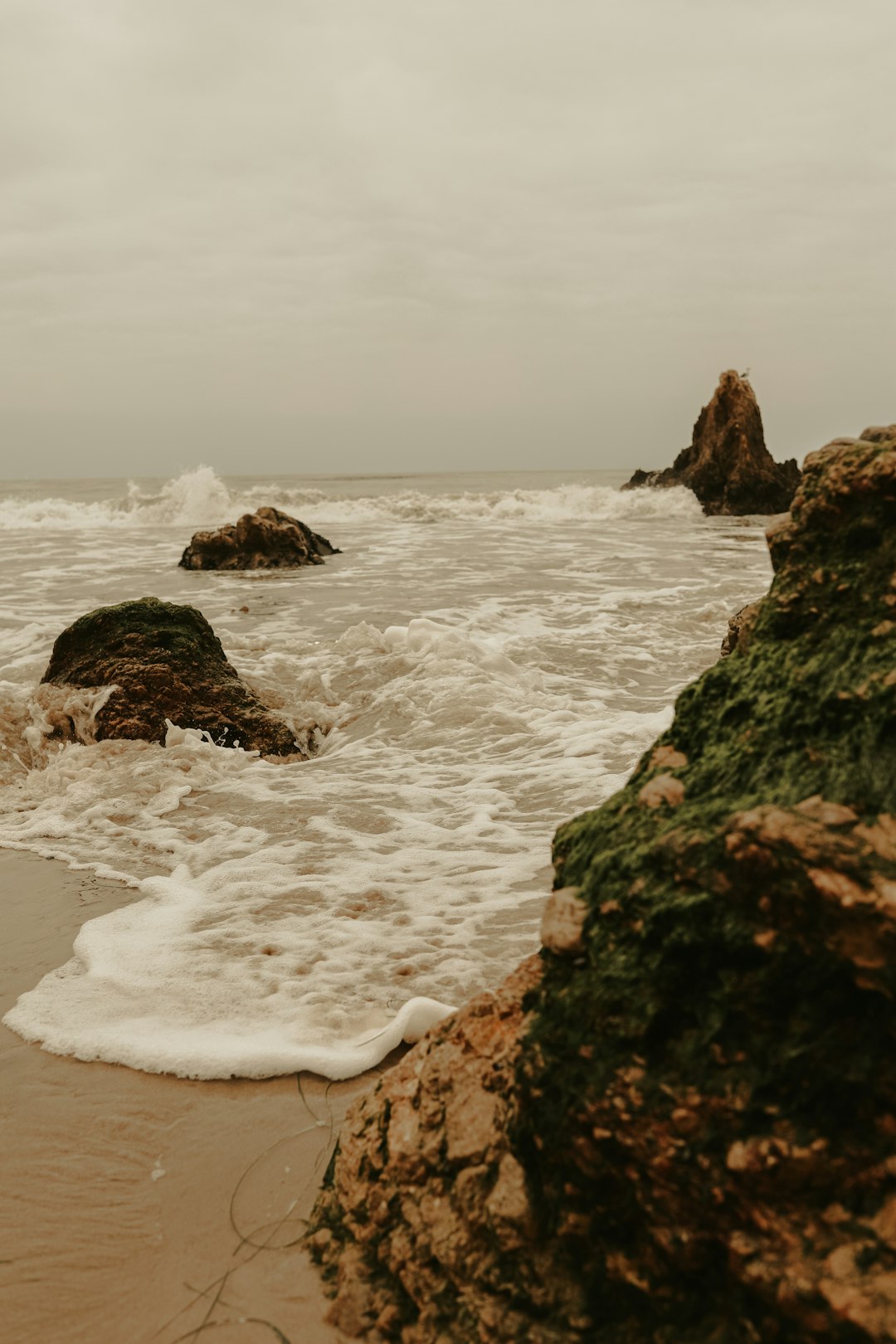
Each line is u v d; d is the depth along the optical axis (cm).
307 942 436
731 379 3734
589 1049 195
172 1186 277
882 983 164
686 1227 175
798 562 250
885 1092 163
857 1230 158
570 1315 186
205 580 1766
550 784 664
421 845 562
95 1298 235
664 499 3641
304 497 3819
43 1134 305
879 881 167
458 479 9594
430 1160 221
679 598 1455
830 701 209
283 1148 293
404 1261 214
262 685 928
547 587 1597
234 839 580
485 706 855
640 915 198
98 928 458
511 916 460
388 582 1689
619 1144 183
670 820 213
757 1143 168
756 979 179
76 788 679
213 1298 230
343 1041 350
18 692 838
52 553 2231
